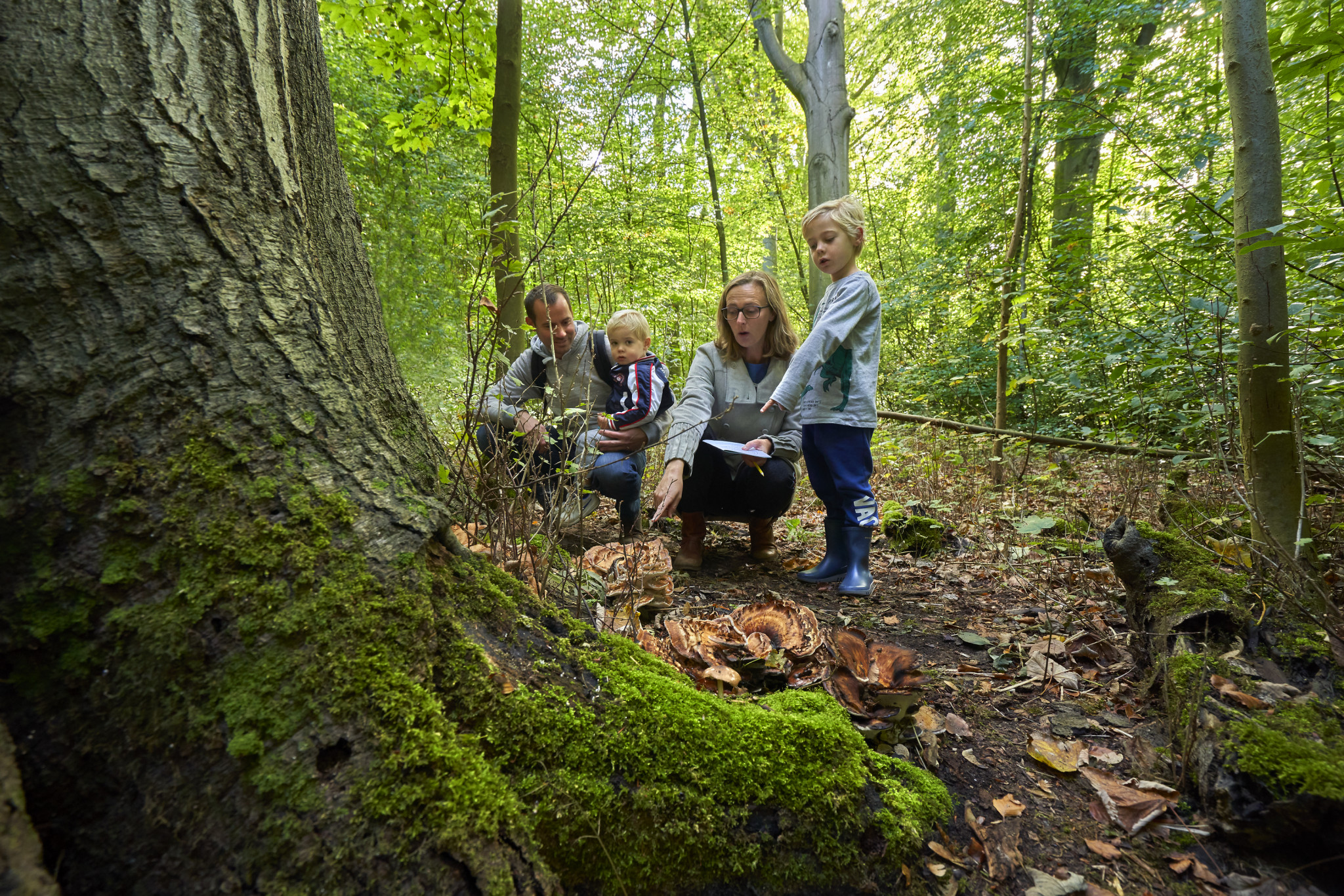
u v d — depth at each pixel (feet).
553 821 3.37
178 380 3.47
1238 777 4.26
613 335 10.62
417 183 34.83
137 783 2.82
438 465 4.69
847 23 38.60
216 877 2.67
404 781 3.01
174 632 3.04
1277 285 6.32
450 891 2.83
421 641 3.52
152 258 3.51
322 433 3.85
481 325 6.16
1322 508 7.90
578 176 21.98
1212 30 16.20
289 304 4.01
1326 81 6.68
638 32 24.14
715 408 10.59
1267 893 3.93
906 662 5.14
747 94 31.63
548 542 5.93
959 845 4.29
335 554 3.49
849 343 9.11
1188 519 8.82
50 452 3.18
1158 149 15.07
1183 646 5.72
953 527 12.80
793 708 4.53
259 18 4.29
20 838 2.36
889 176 39.68
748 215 40.11
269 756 2.89
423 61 14.16
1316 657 5.20
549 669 3.96
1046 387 17.99
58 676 2.92
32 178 3.29
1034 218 27.27
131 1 3.65
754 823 3.72
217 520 3.31
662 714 3.92
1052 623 8.05
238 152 3.97
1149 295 12.78
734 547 12.47
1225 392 7.72
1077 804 4.83
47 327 3.27
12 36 3.35
